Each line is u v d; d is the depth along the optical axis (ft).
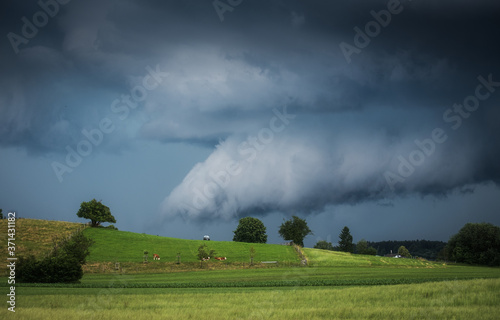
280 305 119.55
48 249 308.40
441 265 352.08
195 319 98.84
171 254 341.62
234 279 229.25
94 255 317.01
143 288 181.98
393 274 250.78
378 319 99.09
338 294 136.15
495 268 339.57
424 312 104.42
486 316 99.35
